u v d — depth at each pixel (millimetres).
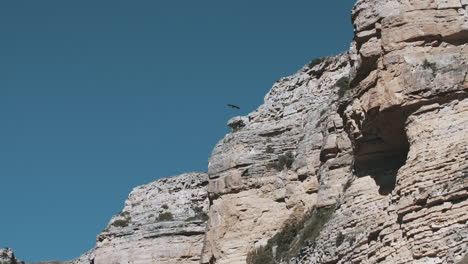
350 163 46562
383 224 34344
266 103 65438
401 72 34281
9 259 93375
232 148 59219
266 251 51594
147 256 71562
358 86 36938
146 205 79188
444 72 33750
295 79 65375
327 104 57750
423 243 30922
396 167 37969
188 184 79500
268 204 55375
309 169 54281
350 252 36156
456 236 29953
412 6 35375
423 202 31656
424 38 34781
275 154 58062
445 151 32062
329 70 63062
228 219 55750
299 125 59812
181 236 72375
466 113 32875
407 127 33969
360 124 37344
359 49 36844
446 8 35250
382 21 35688
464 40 34781
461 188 30641
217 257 54625
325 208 46188
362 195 37938
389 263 32812
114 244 74000
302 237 46625
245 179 56906
